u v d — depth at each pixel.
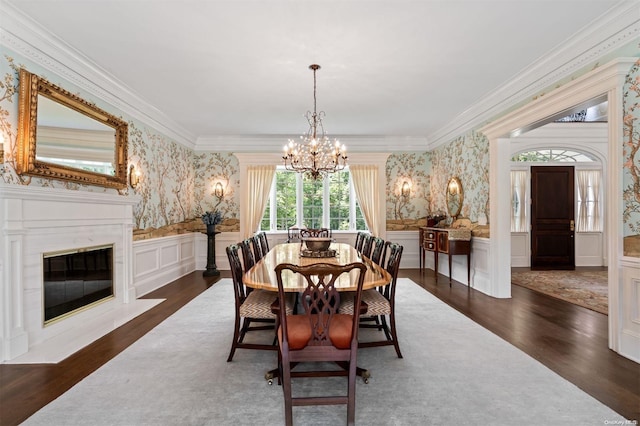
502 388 1.99
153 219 4.71
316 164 3.78
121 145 3.74
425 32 2.64
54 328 2.82
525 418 1.69
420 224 6.41
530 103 3.32
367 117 4.98
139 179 4.30
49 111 2.78
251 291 2.96
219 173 6.29
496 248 4.15
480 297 4.16
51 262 2.81
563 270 6.09
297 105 4.42
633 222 2.34
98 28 2.57
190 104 4.37
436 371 2.22
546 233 6.57
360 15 2.41
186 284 4.98
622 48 2.43
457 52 2.96
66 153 2.97
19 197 2.41
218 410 1.79
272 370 2.16
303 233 5.62
